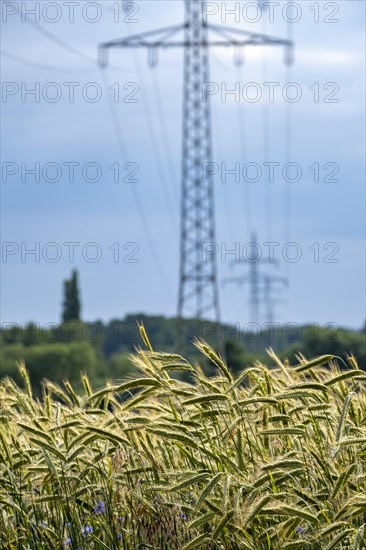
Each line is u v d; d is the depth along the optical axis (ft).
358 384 53.72
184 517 49.90
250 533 48.24
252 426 51.65
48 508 54.29
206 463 50.62
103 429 50.55
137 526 50.37
